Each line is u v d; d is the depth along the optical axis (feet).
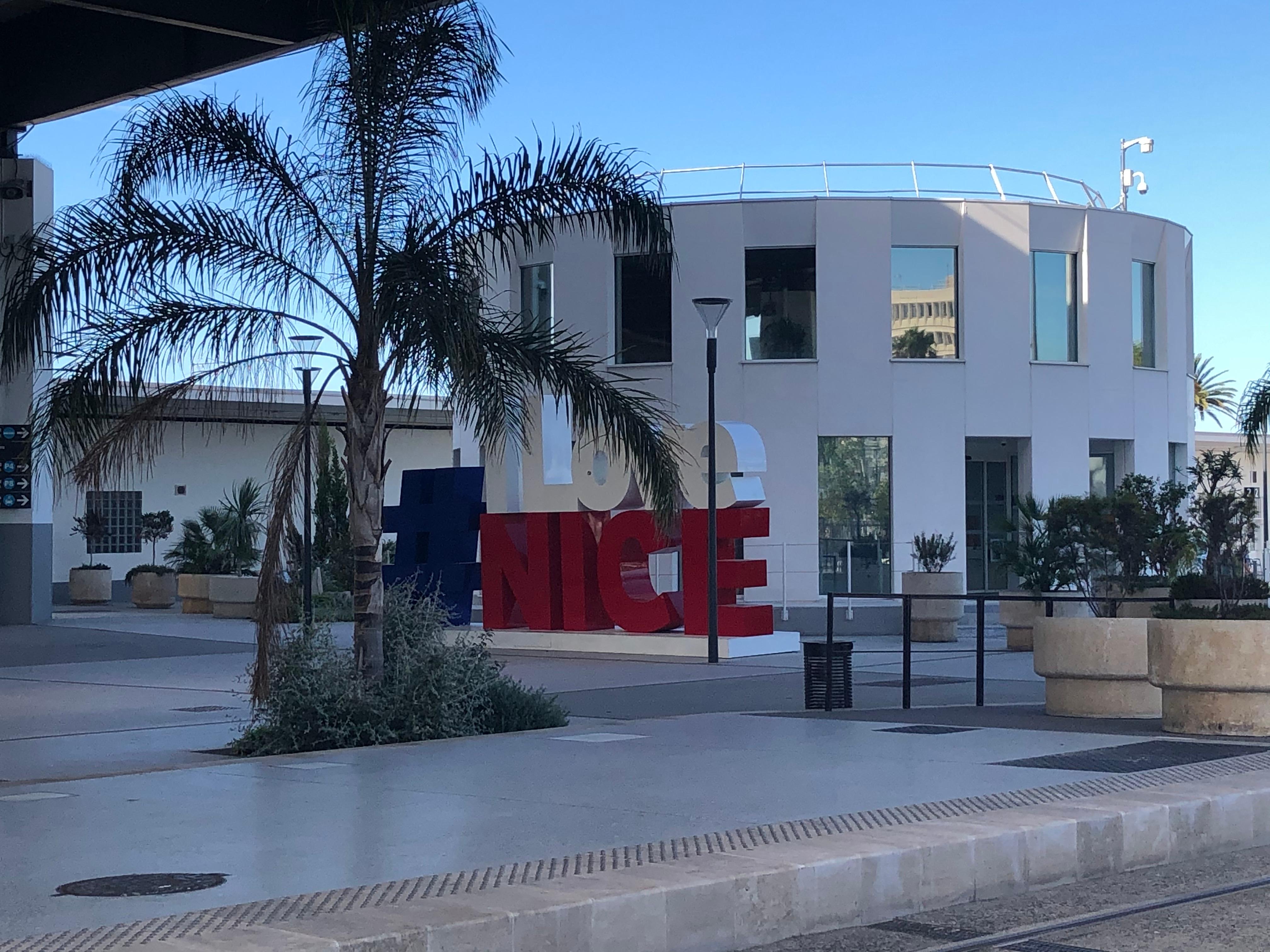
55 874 21.33
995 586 116.47
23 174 96.99
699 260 111.45
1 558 101.91
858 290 110.63
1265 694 36.11
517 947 18.06
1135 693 41.14
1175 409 120.88
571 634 80.38
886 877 21.86
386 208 43.01
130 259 41.06
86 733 46.03
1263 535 113.19
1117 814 25.08
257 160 42.34
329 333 42.63
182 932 17.42
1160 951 19.77
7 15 85.35
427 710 40.98
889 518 111.04
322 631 41.50
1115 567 71.72
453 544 87.86
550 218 44.32
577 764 33.14
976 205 111.65
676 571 110.11
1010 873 23.39
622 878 20.10
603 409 44.37
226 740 44.01
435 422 147.33
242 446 159.94
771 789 28.76
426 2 43.52
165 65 77.10
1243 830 27.20
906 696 47.09
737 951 20.10
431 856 22.41
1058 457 113.19
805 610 102.12
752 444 76.13
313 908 18.75
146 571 131.13
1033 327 114.01
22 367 45.65
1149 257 119.34
